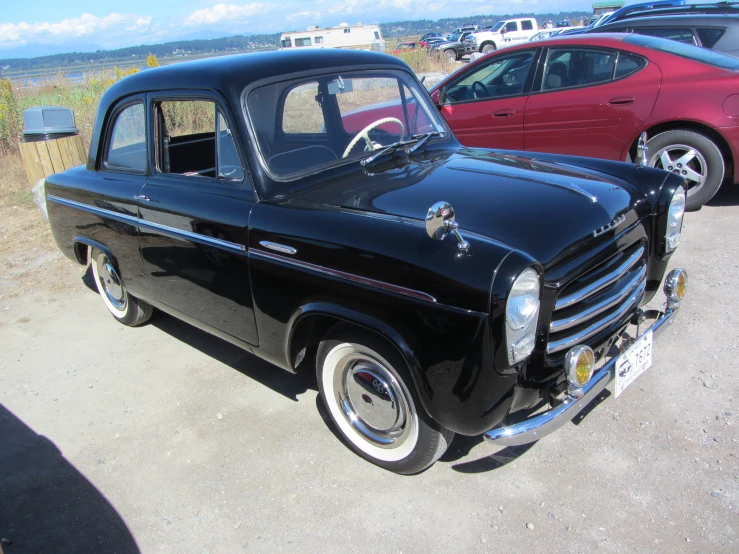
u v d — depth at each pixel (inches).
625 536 91.1
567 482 103.0
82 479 116.0
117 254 153.8
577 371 87.7
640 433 112.8
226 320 125.7
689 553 87.2
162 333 174.2
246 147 112.3
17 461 122.6
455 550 91.9
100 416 135.6
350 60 134.6
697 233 205.2
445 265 83.7
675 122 213.8
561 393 94.0
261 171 111.8
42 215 285.3
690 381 126.3
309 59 127.6
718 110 204.1
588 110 223.9
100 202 150.4
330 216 100.5
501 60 244.1
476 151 138.7
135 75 141.9
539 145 239.1
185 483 112.3
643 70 214.5
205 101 119.0
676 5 398.0
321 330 114.6
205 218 118.7
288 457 116.6
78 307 196.1
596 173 119.7
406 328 88.7
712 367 130.2
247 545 96.8
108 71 607.5
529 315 82.9
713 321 148.3
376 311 91.9
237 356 157.6
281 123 118.3
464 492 103.3
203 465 116.6
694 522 92.4
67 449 125.3
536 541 91.9
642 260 114.5
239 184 114.8
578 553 89.0
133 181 141.6
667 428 113.3
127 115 140.9
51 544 100.7
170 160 139.4
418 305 86.1
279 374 147.0
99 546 99.6
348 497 104.9
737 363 130.8
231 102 113.0
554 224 94.6
